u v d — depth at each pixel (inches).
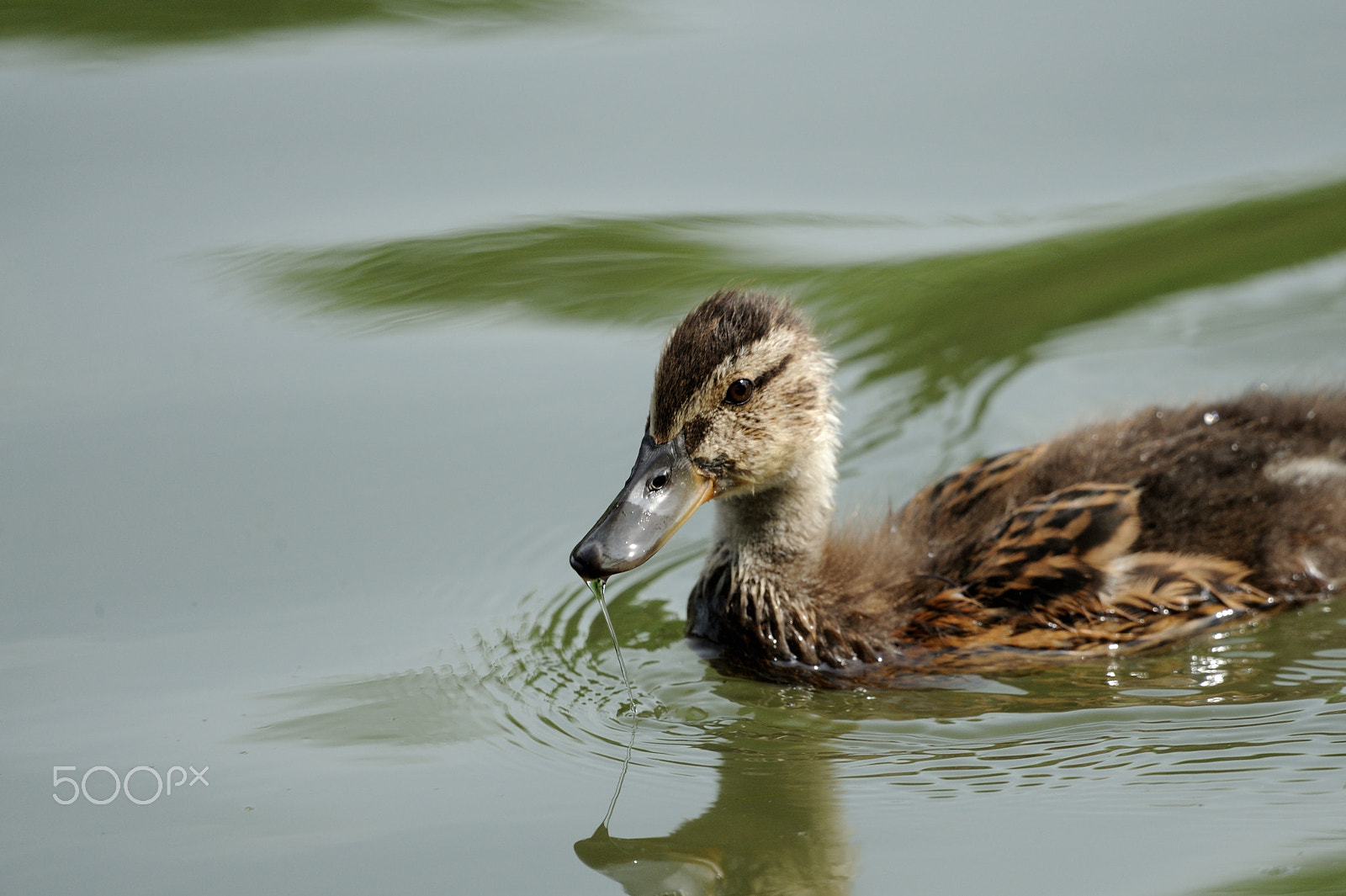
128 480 550.6
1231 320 630.5
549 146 758.5
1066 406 585.6
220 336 638.5
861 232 687.1
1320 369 594.9
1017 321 637.3
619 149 755.4
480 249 679.7
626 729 418.9
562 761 401.1
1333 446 486.0
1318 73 797.2
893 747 403.5
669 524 430.3
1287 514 463.5
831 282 652.7
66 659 453.7
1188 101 781.3
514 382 610.5
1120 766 388.2
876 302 642.8
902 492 549.3
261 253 684.7
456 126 777.6
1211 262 662.5
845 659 451.8
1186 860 345.7
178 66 844.6
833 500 494.9
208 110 795.4
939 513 494.9
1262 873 339.0
